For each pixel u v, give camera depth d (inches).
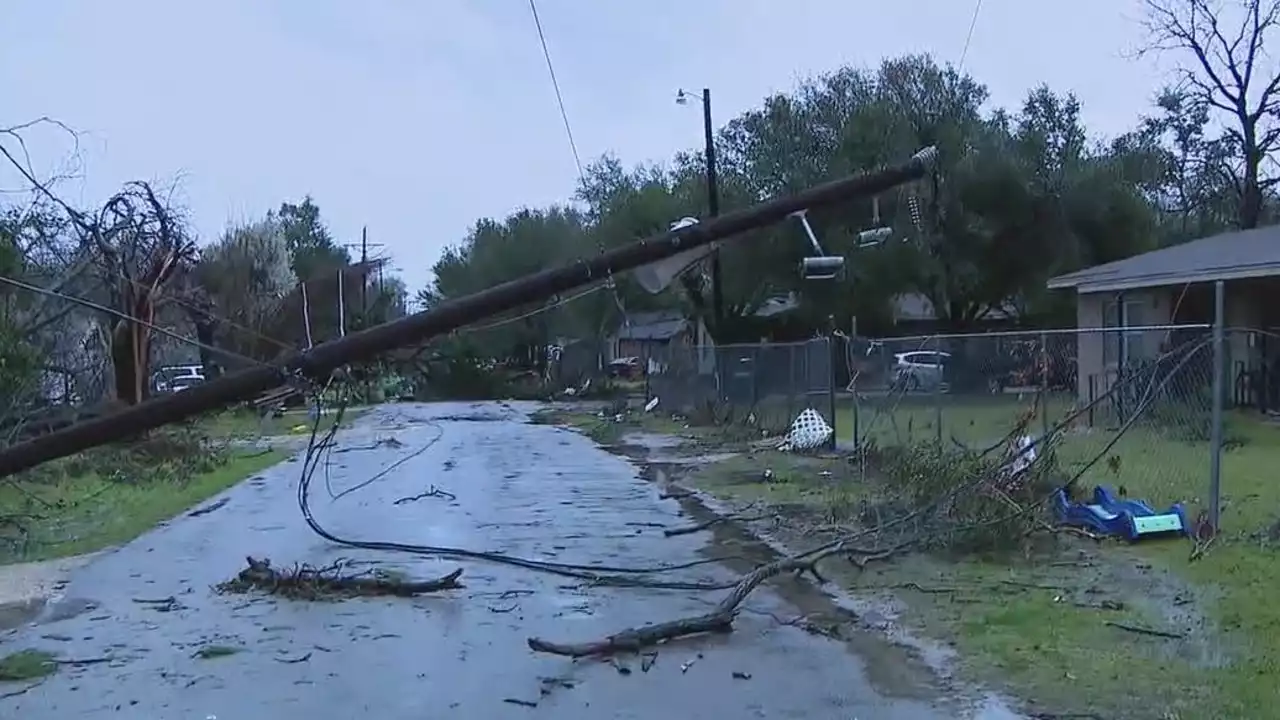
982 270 1411.2
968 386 828.0
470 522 541.0
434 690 262.8
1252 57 1624.0
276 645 309.3
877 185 352.5
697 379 1223.5
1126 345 841.5
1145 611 308.7
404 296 2493.8
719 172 1603.1
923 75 1467.8
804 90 1518.2
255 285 1350.9
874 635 301.7
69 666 291.1
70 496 653.9
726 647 296.4
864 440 717.9
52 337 803.4
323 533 478.6
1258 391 848.3
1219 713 223.3
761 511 546.3
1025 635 290.7
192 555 464.4
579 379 2158.0
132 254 866.8
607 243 1756.9
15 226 766.5
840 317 1451.8
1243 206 1675.7
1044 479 455.8
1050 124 1525.6
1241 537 401.1
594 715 241.1
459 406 1856.5
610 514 561.6
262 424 1273.4
